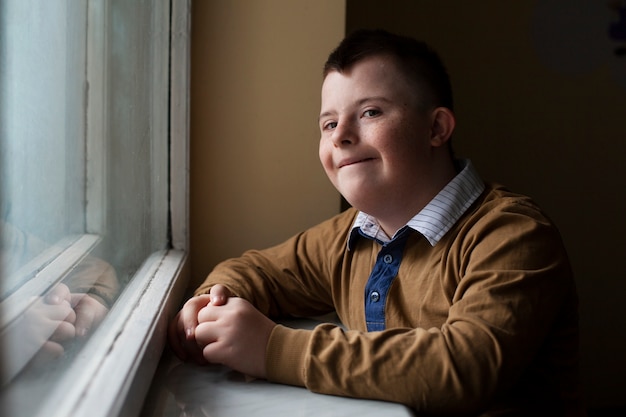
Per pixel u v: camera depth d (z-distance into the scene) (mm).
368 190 832
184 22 1094
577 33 2137
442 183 878
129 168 880
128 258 876
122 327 652
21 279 491
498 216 778
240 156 1188
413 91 839
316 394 667
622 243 2242
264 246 1205
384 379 641
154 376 713
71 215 686
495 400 677
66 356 563
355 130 832
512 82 2127
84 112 716
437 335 664
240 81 1176
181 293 976
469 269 747
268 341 703
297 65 1185
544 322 710
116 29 818
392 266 858
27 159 509
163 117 1086
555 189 2191
